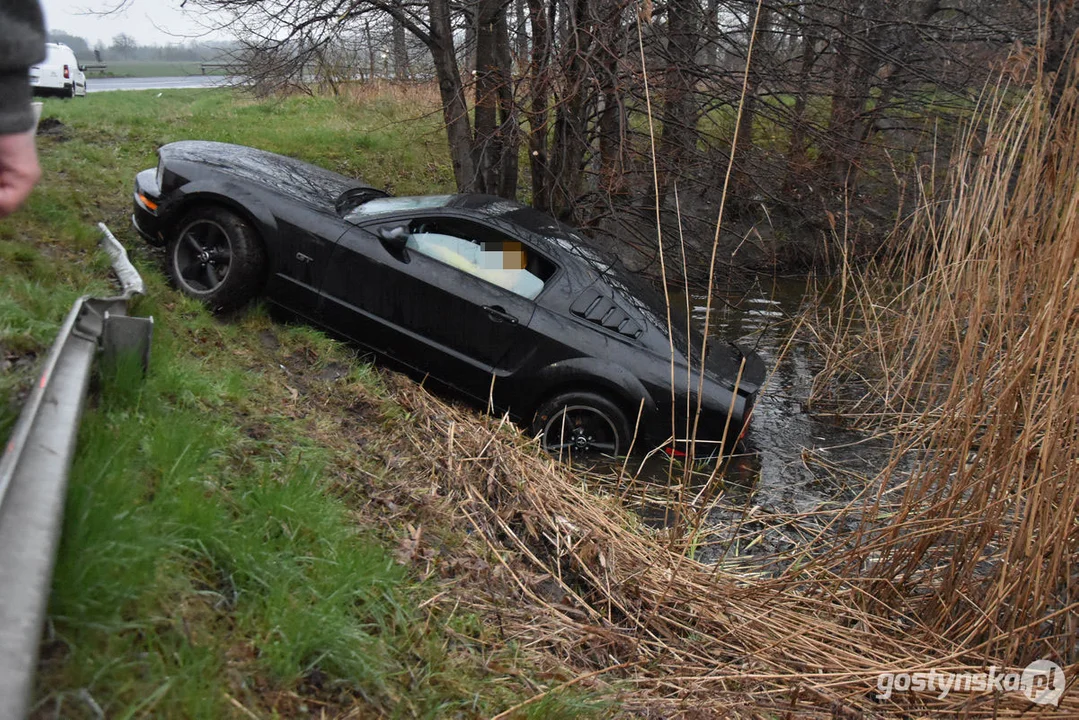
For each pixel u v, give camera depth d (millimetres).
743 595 4703
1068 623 4133
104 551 2463
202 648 2490
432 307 6551
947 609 4617
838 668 4133
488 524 4828
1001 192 4828
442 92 10289
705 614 4465
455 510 4836
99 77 35219
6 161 1604
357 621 3178
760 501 6375
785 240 11266
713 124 9930
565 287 6629
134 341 4020
